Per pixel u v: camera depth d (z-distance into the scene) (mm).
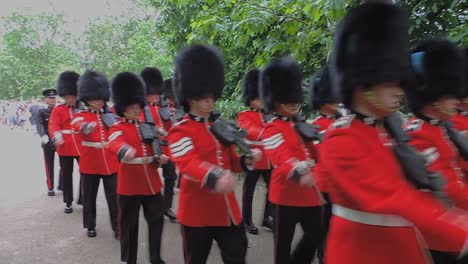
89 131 4566
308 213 3166
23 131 20766
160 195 3812
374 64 1668
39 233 4820
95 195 4727
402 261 1716
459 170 2295
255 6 5492
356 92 1747
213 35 6262
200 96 2689
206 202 2693
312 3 4742
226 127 2793
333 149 1704
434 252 2334
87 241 4555
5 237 4684
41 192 6871
